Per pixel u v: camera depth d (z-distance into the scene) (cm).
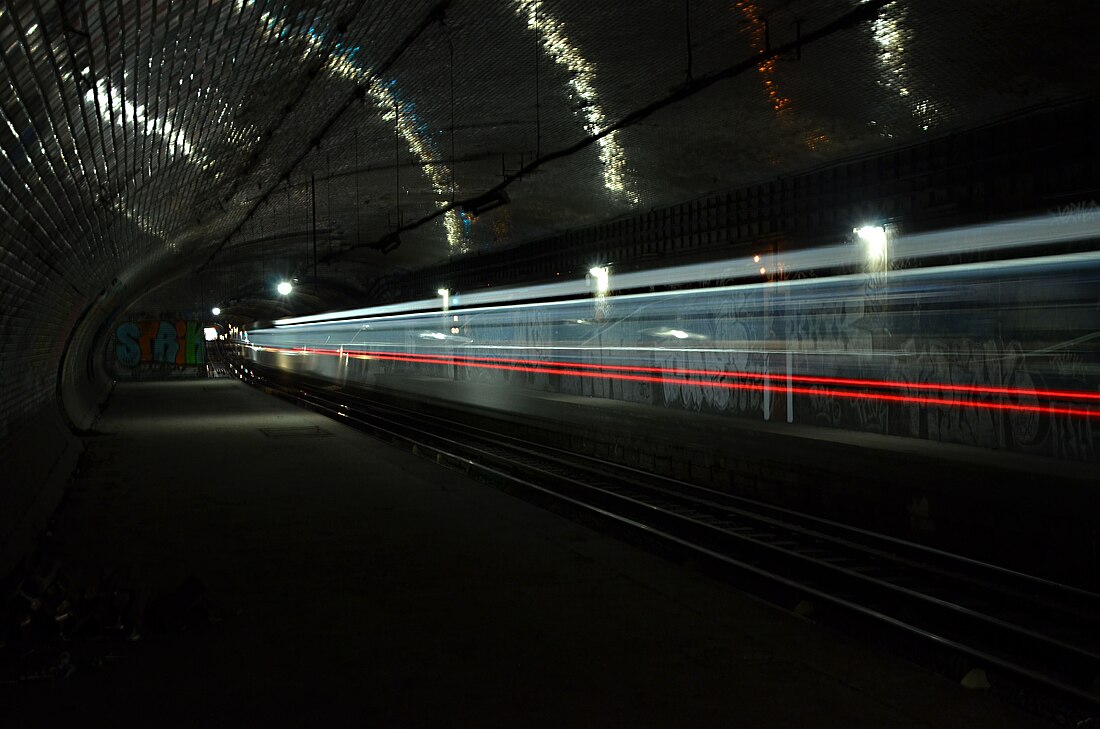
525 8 984
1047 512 730
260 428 1766
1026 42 911
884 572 764
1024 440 1002
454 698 400
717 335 1627
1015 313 1034
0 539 643
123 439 1566
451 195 2211
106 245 1150
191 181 1258
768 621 513
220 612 518
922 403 1162
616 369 1986
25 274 730
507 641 479
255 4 640
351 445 1459
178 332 4200
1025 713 383
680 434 1354
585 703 394
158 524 814
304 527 791
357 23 923
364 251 3350
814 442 1075
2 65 358
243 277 4394
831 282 1341
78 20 397
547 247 2367
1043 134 1016
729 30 1042
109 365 4056
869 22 946
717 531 883
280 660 451
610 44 1106
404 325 3538
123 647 472
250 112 1073
